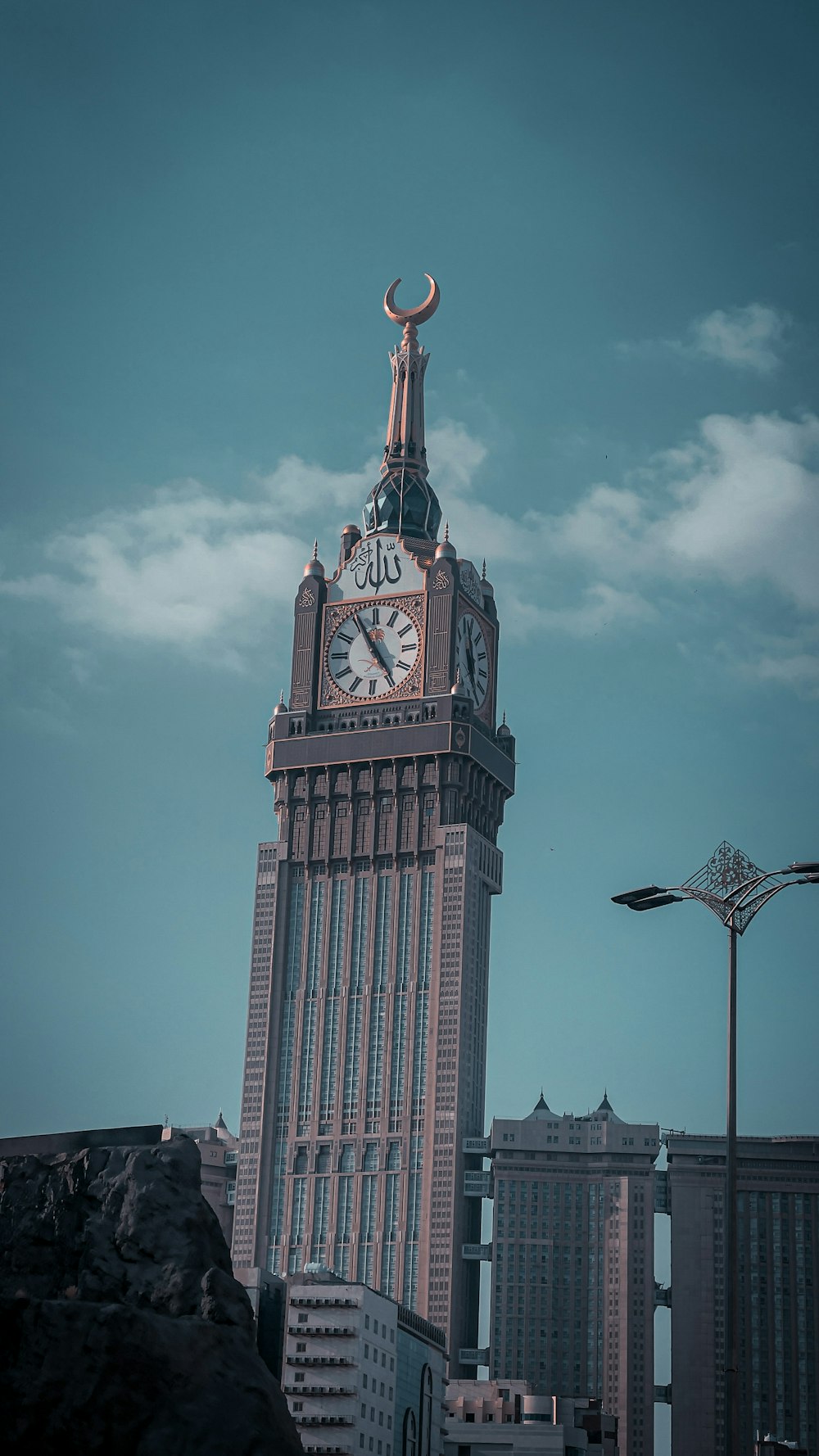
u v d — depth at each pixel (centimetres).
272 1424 8819
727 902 10081
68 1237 9519
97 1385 8588
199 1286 9262
